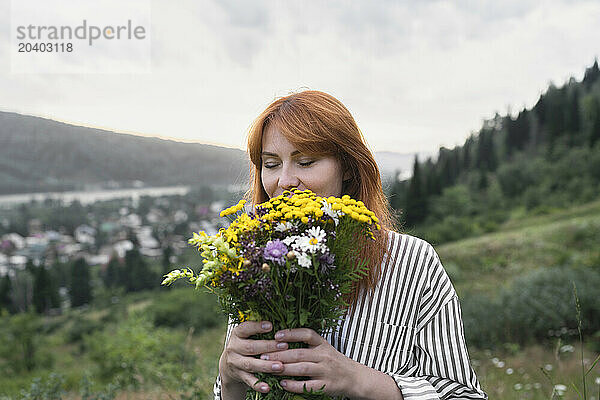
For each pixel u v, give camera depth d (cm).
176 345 734
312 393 106
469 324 1020
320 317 108
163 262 7181
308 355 107
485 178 7781
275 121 126
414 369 127
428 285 130
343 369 109
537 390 475
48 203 15300
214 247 103
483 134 8669
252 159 139
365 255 126
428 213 6569
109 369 932
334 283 103
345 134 126
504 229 5409
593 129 7544
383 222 136
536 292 1038
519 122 8894
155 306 2208
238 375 113
